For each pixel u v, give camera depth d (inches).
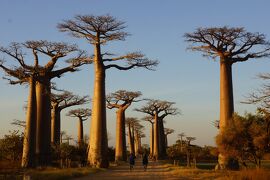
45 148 1316.4
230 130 832.3
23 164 1152.8
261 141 784.9
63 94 1790.1
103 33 1338.6
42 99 1318.9
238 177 667.4
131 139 3371.1
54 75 1317.7
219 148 848.3
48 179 736.3
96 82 1398.9
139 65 1425.9
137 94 2309.3
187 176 880.9
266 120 792.9
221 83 1211.2
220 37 1152.8
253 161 870.4
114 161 2111.2
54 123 1807.3
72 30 1317.7
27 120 1187.3
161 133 2859.3
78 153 1621.6
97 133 1371.8
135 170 1225.4
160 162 2116.1
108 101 2361.0
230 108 1194.6
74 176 884.0
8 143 1342.3
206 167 1425.9
